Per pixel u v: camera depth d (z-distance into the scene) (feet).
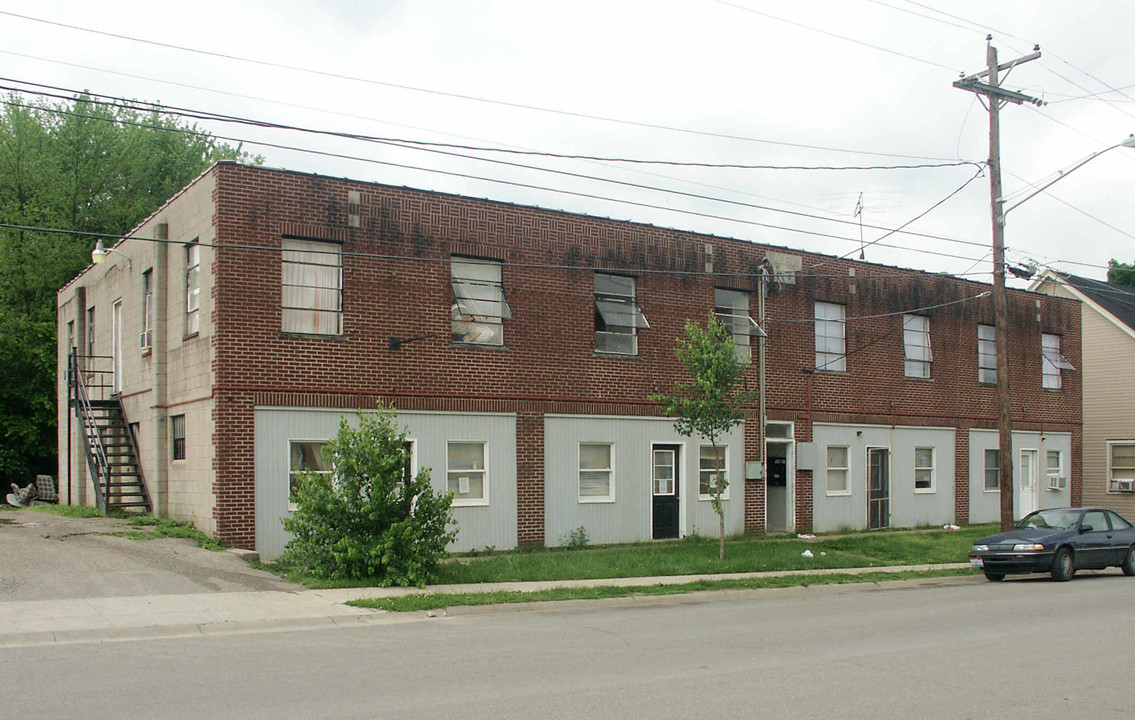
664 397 69.21
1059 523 71.36
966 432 106.42
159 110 54.39
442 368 70.54
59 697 27.78
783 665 34.35
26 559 53.78
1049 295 118.62
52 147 123.95
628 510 79.66
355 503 55.36
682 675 32.35
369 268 67.82
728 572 65.21
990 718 27.22
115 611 43.42
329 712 26.43
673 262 83.20
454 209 71.67
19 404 115.34
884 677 32.42
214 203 63.52
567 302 77.10
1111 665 34.81
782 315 90.53
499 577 58.29
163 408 73.46
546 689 29.84
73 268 120.37
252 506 62.54
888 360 99.25
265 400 63.31
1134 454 125.90
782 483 91.30
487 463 72.49
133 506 77.05
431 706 27.32
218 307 62.18
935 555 80.07
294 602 47.60
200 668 32.35
